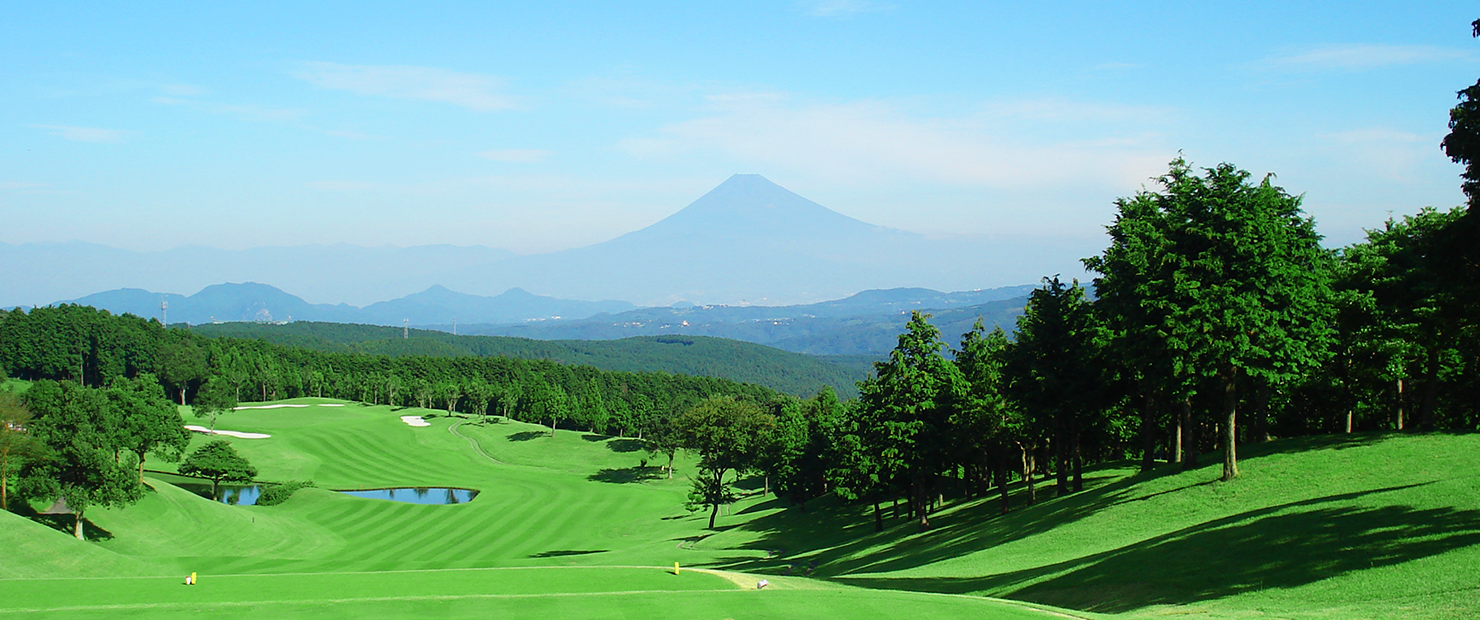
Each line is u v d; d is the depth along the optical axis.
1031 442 51.59
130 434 76.00
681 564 55.19
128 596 25.33
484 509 90.06
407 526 81.94
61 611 22.48
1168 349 36.84
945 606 24.12
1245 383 44.56
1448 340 35.75
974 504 57.38
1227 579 24.66
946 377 50.88
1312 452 39.19
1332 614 19.66
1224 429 38.25
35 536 51.69
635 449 137.88
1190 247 37.62
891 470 51.12
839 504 75.94
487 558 64.88
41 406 67.19
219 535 71.06
